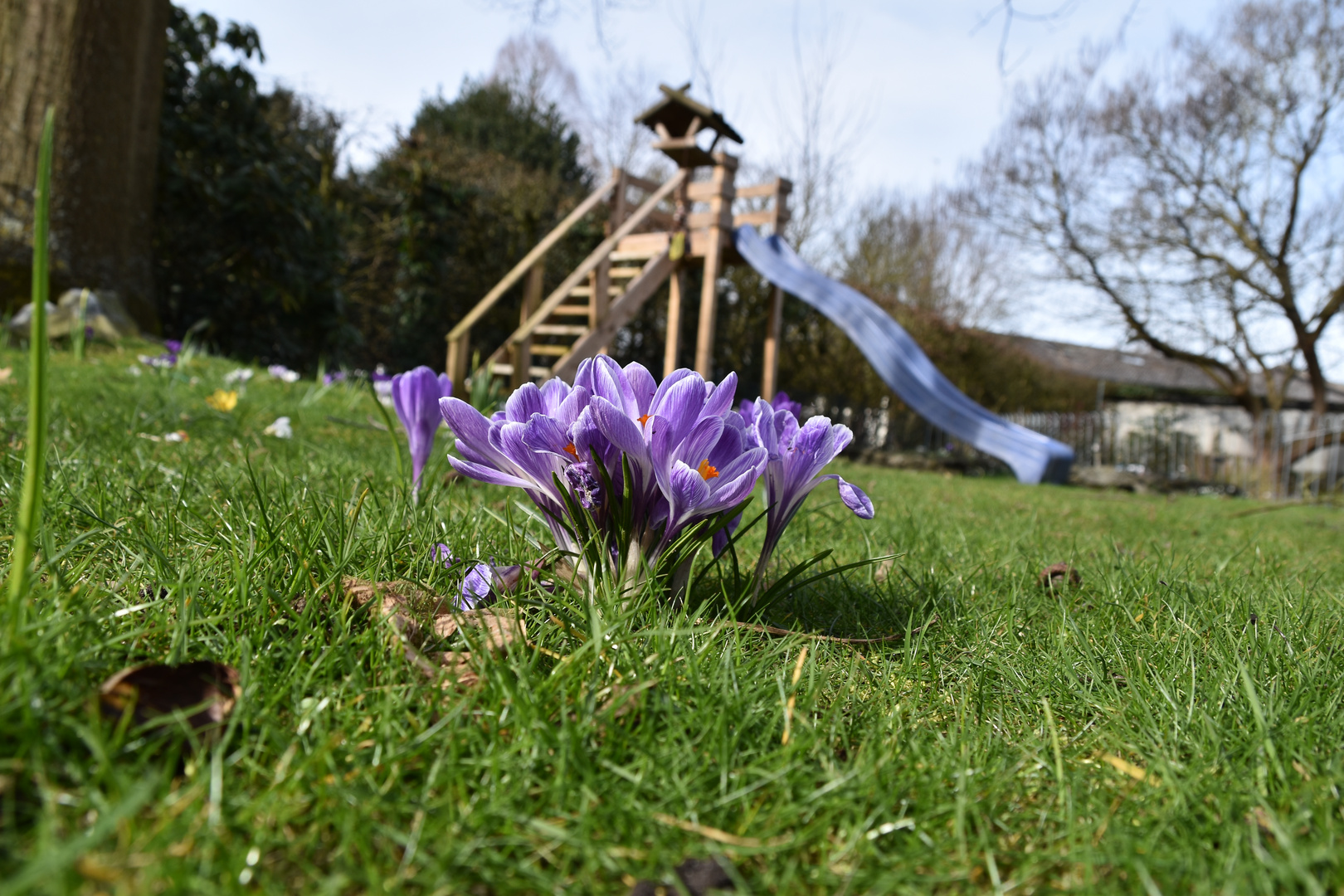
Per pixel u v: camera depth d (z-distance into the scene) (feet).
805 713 4.11
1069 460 39.19
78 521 5.90
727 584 5.97
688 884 2.83
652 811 3.07
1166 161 69.46
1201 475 68.59
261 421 14.87
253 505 6.57
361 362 59.67
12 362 20.39
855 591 6.58
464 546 5.80
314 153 55.88
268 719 3.19
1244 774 3.67
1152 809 3.41
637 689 3.64
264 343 41.04
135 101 30.30
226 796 2.78
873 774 3.45
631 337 63.00
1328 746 3.98
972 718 4.44
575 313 36.32
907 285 83.15
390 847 2.78
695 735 3.76
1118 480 46.16
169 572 4.58
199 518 6.24
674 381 4.42
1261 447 62.13
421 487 7.33
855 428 69.77
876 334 41.42
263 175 37.19
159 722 2.89
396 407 7.09
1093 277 74.43
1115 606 6.50
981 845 3.11
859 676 4.92
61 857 2.05
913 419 70.23
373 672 3.87
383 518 6.09
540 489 5.06
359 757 3.20
